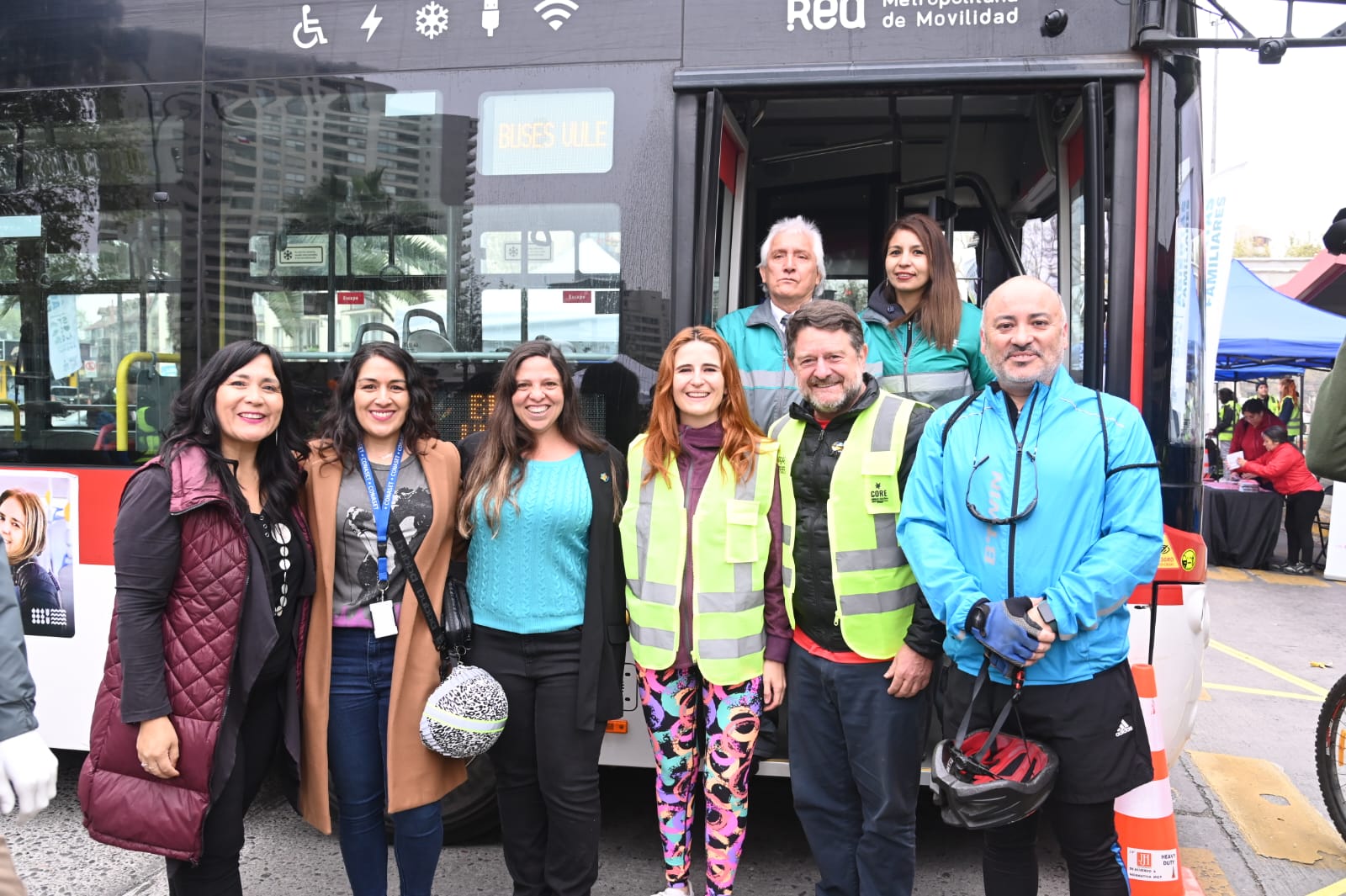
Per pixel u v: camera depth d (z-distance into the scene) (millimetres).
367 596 2408
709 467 2561
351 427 2443
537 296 3061
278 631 2285
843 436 2430
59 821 3588
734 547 2496
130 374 3301
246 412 2203
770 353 3004
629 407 3010
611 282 3020
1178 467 2811
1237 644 6793
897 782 2373
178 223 3258
